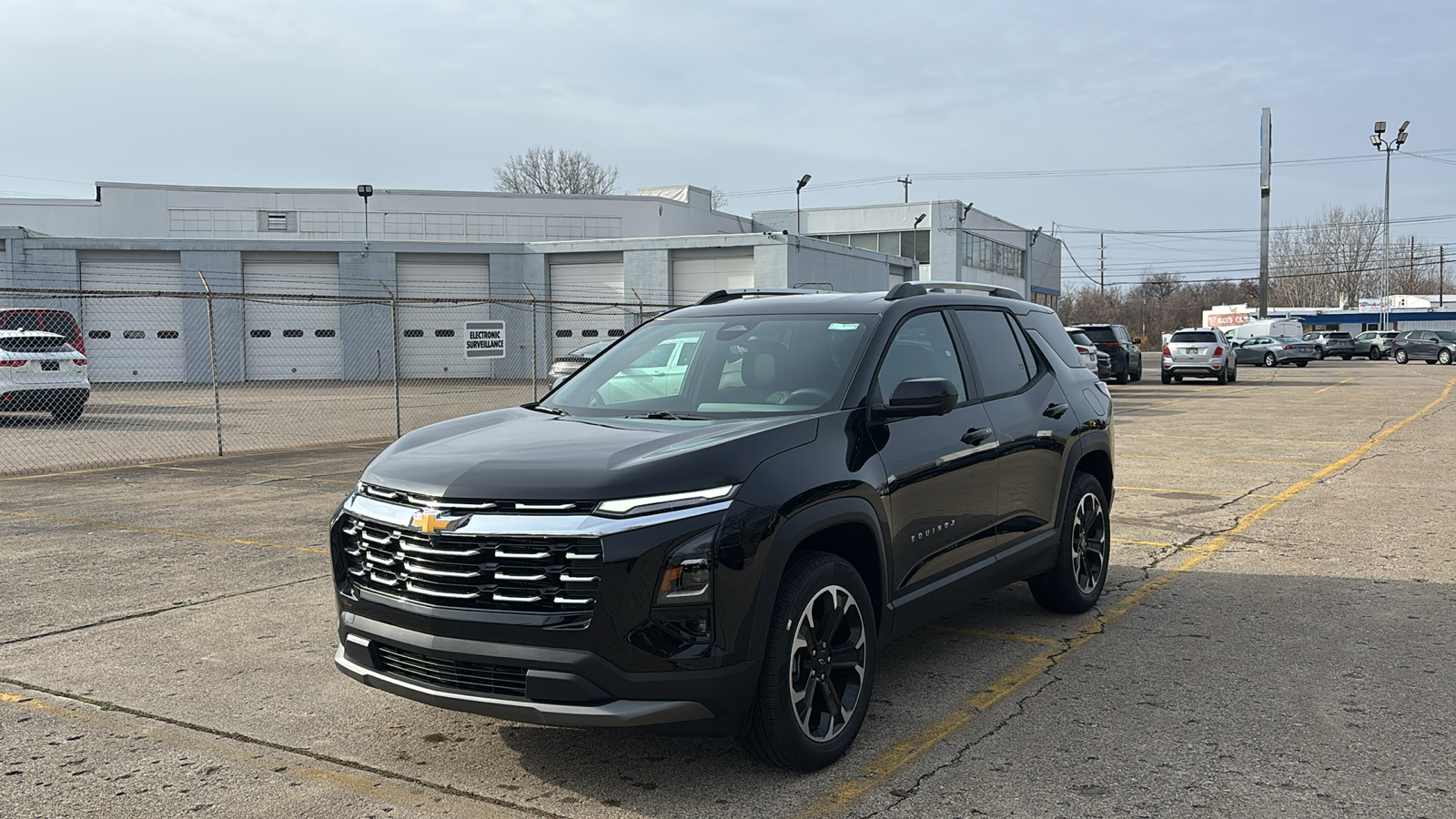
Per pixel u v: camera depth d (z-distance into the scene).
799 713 3.58
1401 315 65.62
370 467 3.81
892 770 3.70
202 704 4.39
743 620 3.32
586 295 35.09
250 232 41.62
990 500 4.74
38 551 7.39
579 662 3.18
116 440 15.36
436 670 3.42
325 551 7.39
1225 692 4.48
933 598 4.31
